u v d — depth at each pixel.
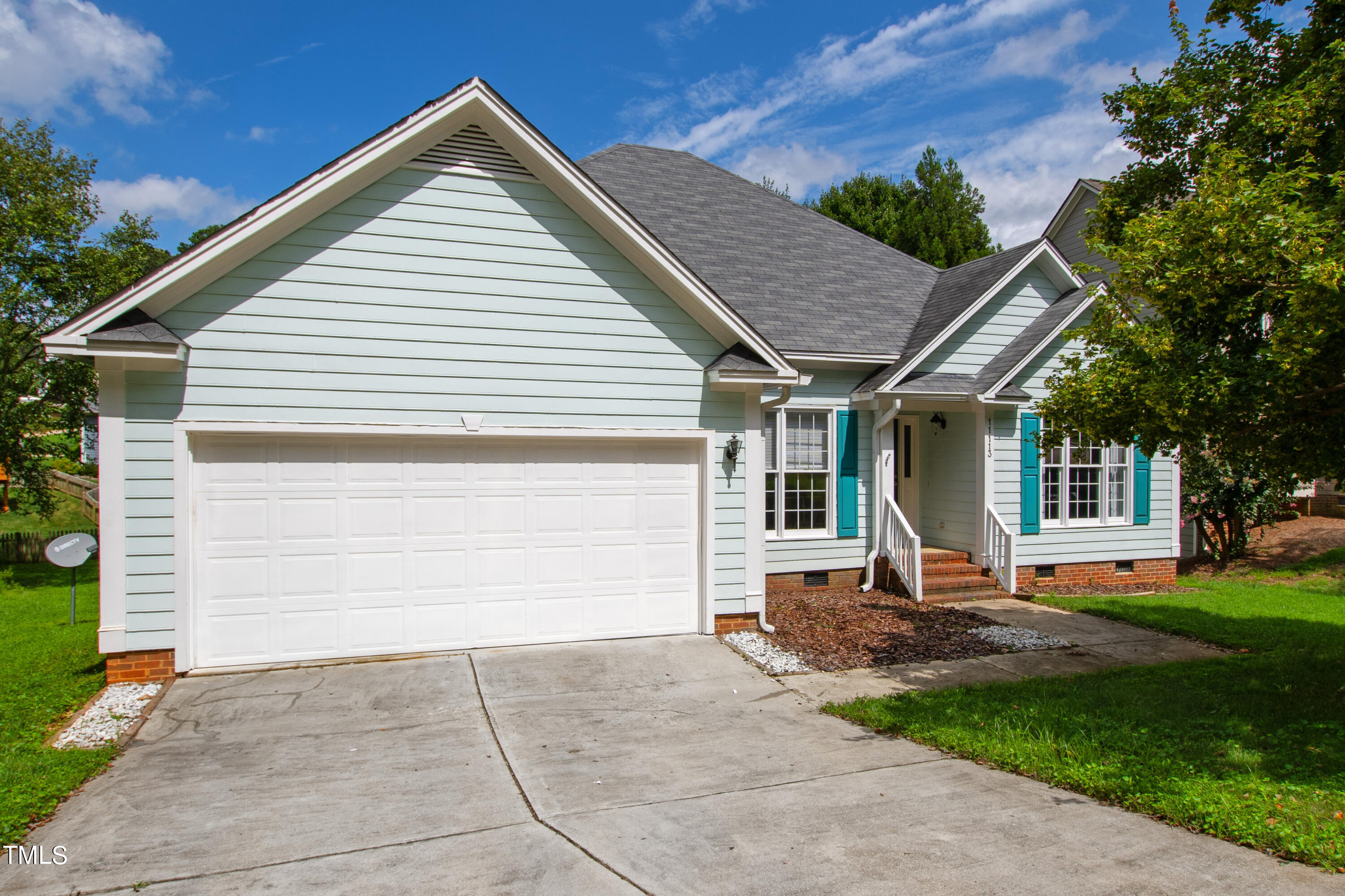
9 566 18.02
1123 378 6.70
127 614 7.67
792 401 13.02
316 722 6.77
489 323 8.75
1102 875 4.14
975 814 4.95
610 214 8.88
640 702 7.46
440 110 8.28
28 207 16.91
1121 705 7.30
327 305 8.20
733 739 6.50
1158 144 8.39
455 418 8.64
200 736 6.43
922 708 7.21
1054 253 14.02
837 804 5.13
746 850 4.45
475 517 8.88
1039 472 13.70
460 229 8.65
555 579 9.20
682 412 9.52
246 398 7.96
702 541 9.73
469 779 5.59
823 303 14.16
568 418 9.04
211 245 7.61
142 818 4.92
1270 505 16.50
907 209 34.56
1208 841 4.55
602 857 4.39
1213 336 6.86
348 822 4.87
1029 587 13.66
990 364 13.88
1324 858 4.23
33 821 4.84
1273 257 5.73
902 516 12.71
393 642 8.59
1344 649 9.48
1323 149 6.96
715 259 14.48
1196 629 10.59
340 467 8.40
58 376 17.80
